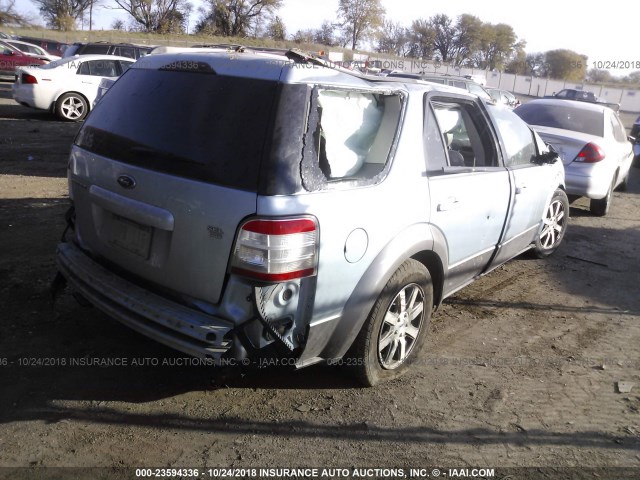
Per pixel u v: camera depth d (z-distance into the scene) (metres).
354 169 3.28
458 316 4.87
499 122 4.87
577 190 8.04
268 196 2.77
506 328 4.70
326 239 2.96
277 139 2.83
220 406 3.40
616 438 3.36
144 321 3.06
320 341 3.15
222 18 55.56
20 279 4.75
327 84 3.09
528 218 5.36
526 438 3.31
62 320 4.18
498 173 4.56
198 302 3.01
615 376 4.05
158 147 3.11
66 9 60.84
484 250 4.58
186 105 3.15
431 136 3.78
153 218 3.03
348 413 3.41
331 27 54.59
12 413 3.20
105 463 2.89
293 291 2.91
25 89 13.80
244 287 2.83
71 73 14.15
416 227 3.55
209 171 2.90
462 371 3.98
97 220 3.46
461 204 3.99
